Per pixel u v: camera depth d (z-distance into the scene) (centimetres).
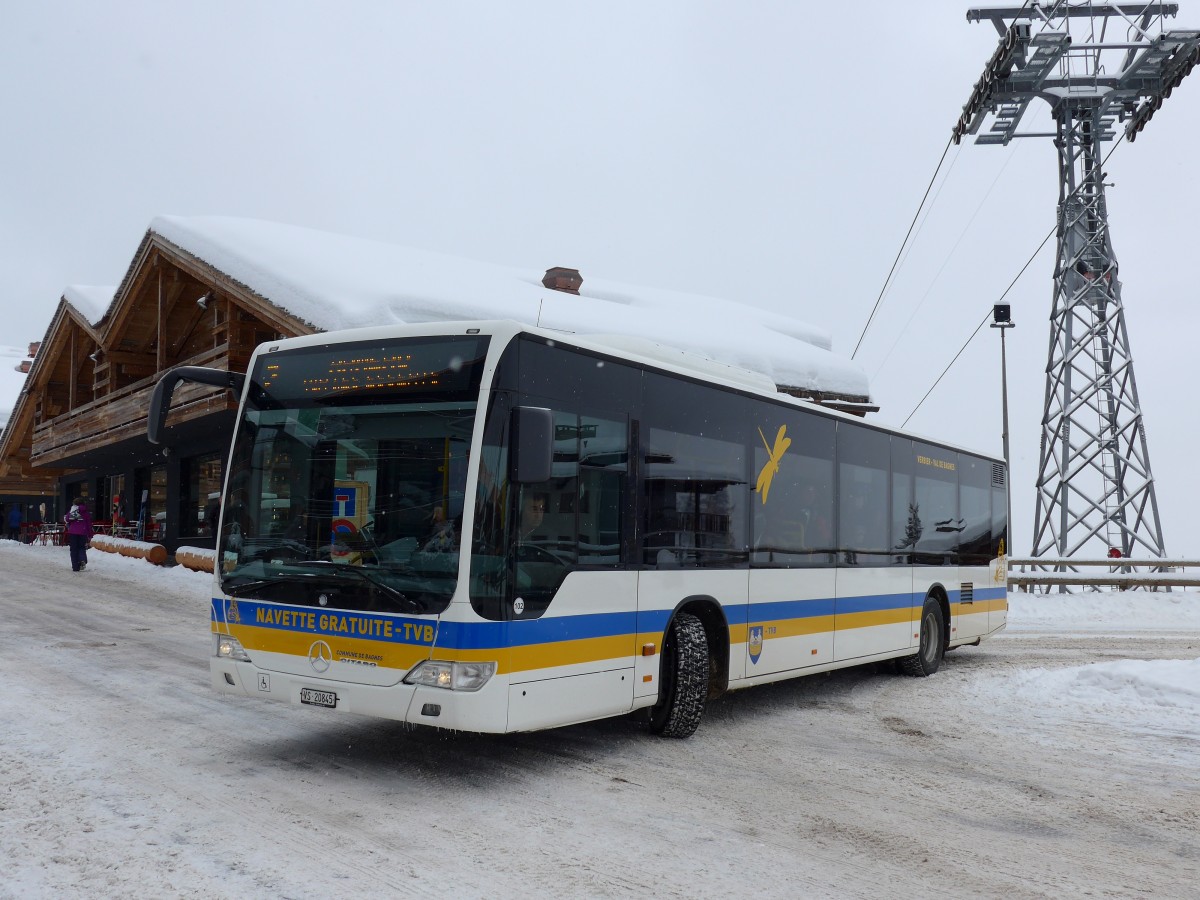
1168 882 476
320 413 642
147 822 512
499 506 583
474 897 427
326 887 432
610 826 536
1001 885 466
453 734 746
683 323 2388
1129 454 2456
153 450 2762
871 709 932
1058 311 2550
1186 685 967
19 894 415
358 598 596
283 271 1820
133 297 2550
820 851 507
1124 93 2478
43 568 2328
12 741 670
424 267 2203
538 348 623
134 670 970
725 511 806
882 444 1081
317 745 694
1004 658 1346
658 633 721
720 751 731
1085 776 679
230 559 663
